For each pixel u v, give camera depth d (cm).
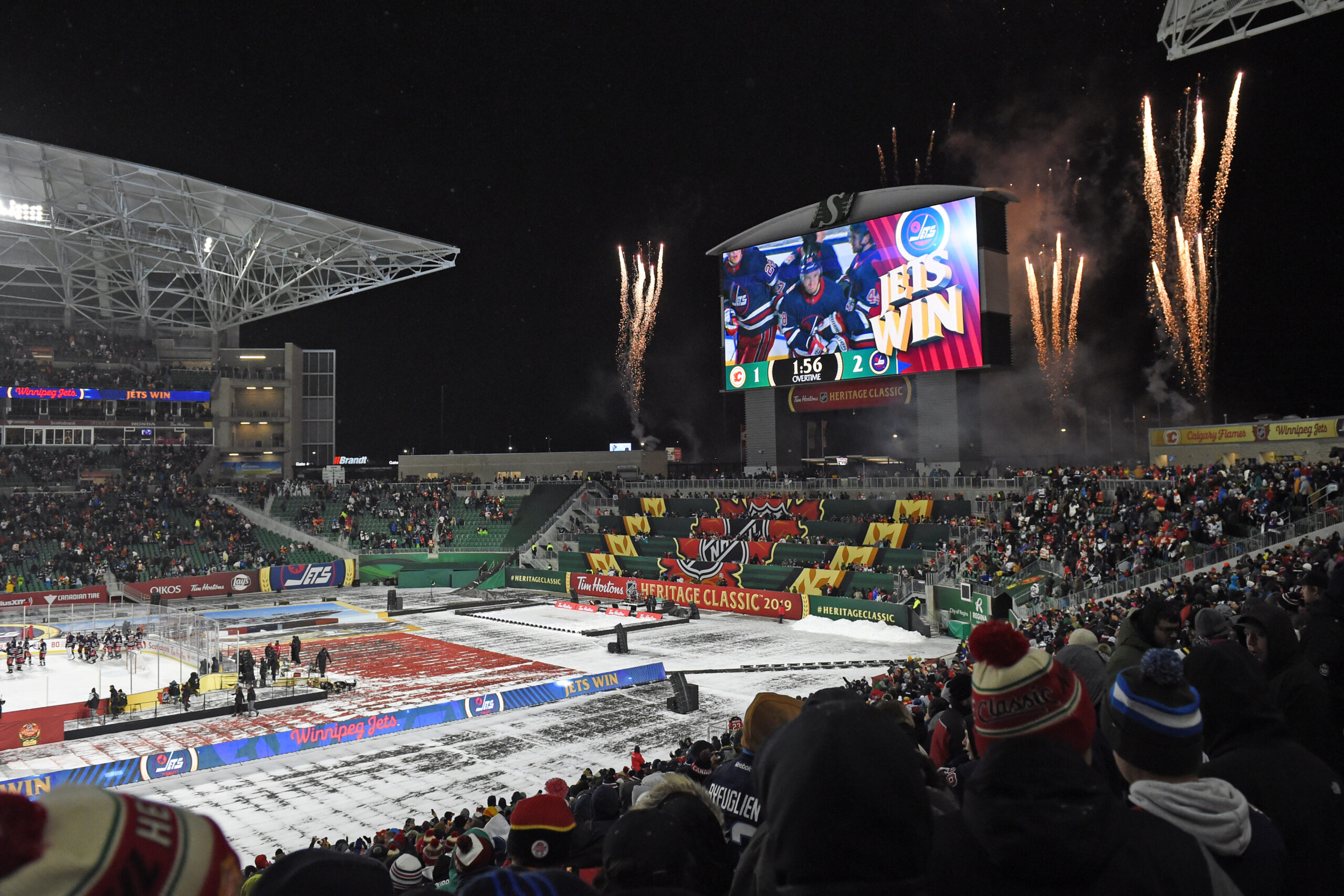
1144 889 214
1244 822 270
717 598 5384
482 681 3650
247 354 8394
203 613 5562
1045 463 6600
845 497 5709
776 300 5772
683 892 226
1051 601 3688
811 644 4297
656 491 6956
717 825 319
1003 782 226
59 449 7262
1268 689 363
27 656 4019
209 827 143
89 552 6241
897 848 186
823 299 5538
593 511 7081
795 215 5712
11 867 110
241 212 5922
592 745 2694
